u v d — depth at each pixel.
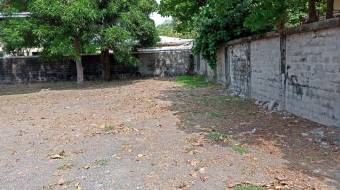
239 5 12.43
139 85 17.45
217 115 8.50
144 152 5.69
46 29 16.19
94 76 21.84
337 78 6.13
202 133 6.76
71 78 21.72
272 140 6.01
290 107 8.10
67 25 16.64
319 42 6.68
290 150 5.42
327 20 6.20
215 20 13.78
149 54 22.48
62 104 11.89
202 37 15.18
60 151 5.95
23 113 10.35
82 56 21.61
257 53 10.19
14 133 7.58
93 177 4.68
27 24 16.30
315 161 4.88
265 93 9.68
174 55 22.81
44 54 18.58
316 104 6.92
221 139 6.21
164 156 5.42
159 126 7.59
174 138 6.49
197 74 22.25
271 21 8.17
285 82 8.27
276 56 8.75
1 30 16.86
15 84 21.11
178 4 17.39
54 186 4.44
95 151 5.88
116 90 15.55
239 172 4.60
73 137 6.92
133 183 4.41
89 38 17.80
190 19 17.67
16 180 4.73
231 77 13.43
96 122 8.32
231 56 13.30
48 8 15.75
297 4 8.32
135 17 18.75
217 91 13.45
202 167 4.84
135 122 8.15
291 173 4.46
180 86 15.99
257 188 4.02
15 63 21.22
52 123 8.50
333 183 4.12
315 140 5.81
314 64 6.90
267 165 4.80
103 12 17.44
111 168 5.00
